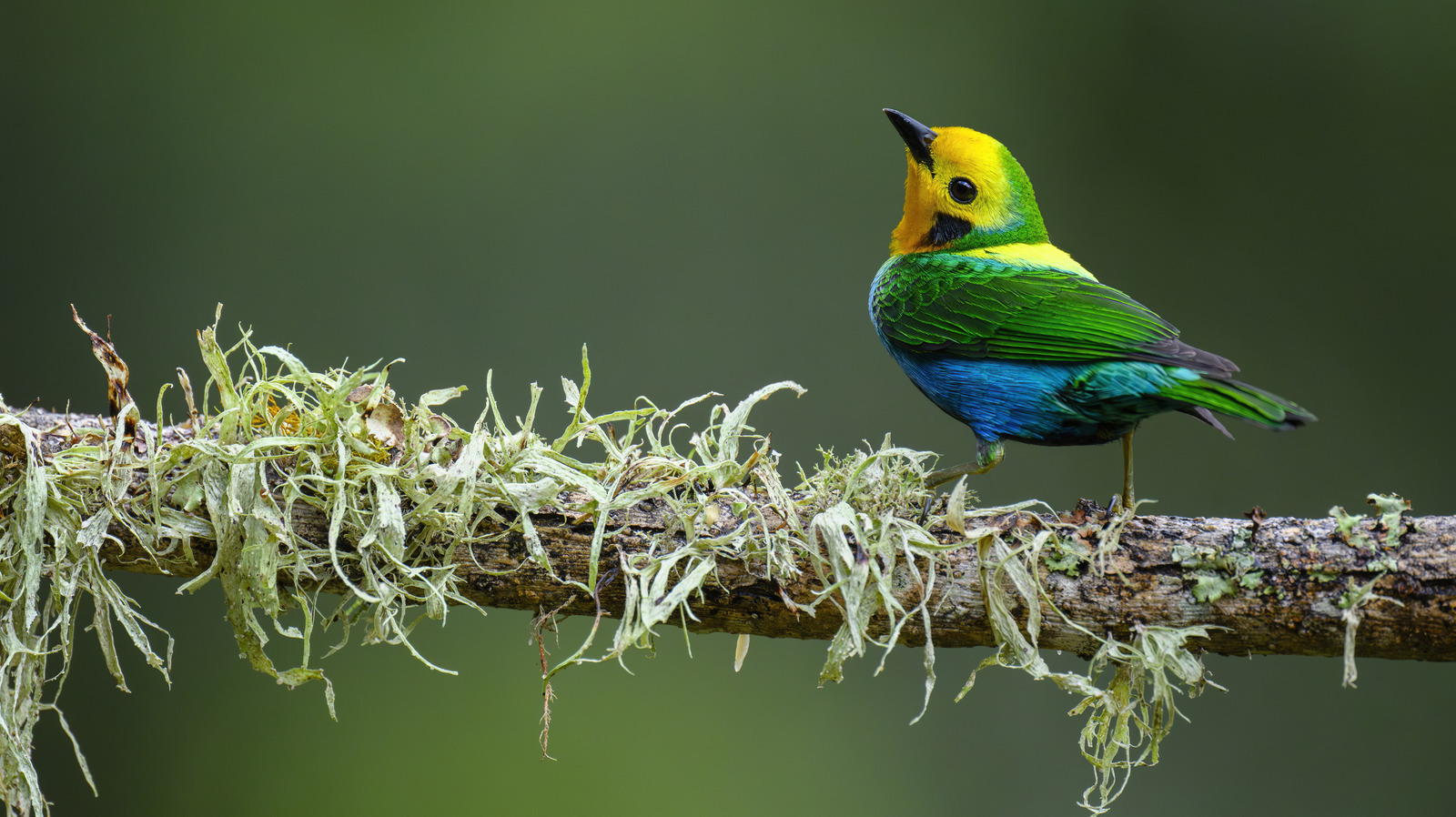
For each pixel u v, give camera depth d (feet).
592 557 15.11
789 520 15.78
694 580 15.37
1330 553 15.23
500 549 15.96
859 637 15.06
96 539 15.34
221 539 15.38
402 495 15.84
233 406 15.52
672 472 16.17
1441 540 15.01
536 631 16.20
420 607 16.65
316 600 15.49
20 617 15.80
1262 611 15.39
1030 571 15.60
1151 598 15.65
